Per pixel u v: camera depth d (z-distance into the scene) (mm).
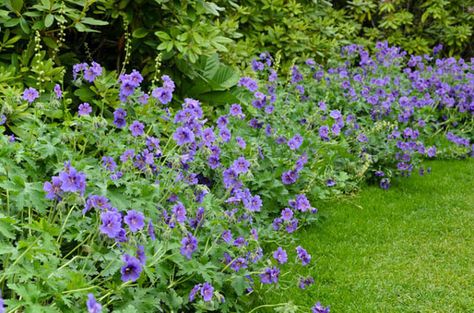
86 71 3914
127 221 2453
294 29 7102
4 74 3887
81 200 2451
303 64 7098
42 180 3072
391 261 3998
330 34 7668
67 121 3270
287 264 3744
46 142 3107
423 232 4488
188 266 2838
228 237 3086
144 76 4852
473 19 9609
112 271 2467
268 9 7168
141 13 4664
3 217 2352
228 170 3441
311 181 4422
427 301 3535
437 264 4000
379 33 9336
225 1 5906
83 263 2602
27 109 3764
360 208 4836
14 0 3998
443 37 9523
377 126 5395
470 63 9023
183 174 3428
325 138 4848
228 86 5141
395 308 3441
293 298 3414
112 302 2607
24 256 2342
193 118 3465
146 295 2711
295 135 4500
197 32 4754
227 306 3010
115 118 3512
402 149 5441
